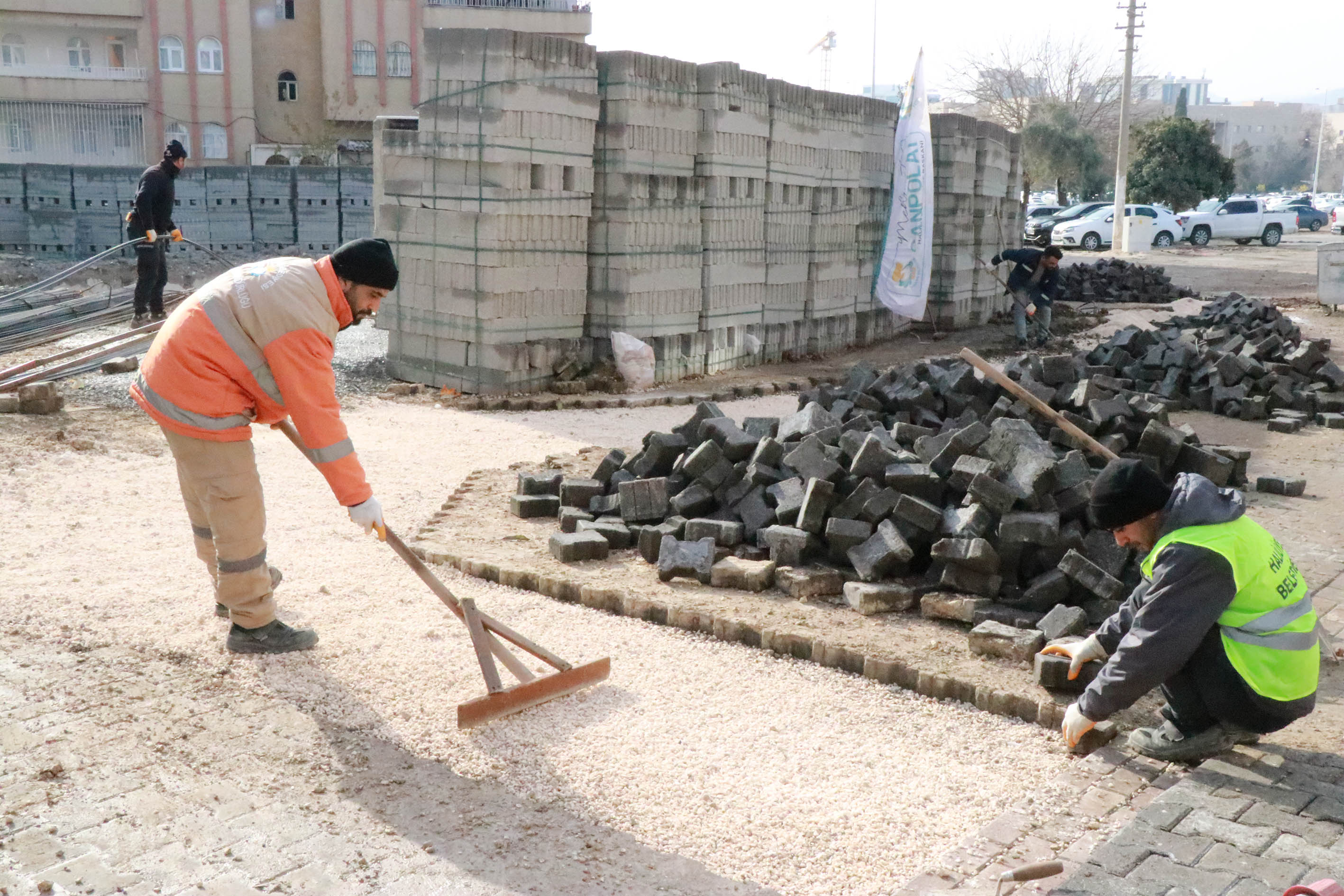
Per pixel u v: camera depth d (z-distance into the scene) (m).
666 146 11.85
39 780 3.67
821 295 14.91
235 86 39.84
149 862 3.23
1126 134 37.19
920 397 8.21
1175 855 3.28
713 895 3.18
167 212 12.82
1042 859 3.35
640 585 5.68
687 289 12.42
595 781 3.83
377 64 41.19
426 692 4.48
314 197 21.80
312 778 3.78
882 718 4.42
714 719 4.35
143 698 4.32
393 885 3.16
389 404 10.55
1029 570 5.53
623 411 10.76
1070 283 22.72
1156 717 4.40
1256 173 143.38
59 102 38.19
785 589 5.65
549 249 11.12
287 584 5.66
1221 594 3.71
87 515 6.66
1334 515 7.54
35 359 11.25
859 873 3.33
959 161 17.27
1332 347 16.14
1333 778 3.80
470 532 6.62
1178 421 11.05
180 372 4.38
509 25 41.53
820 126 14.31
